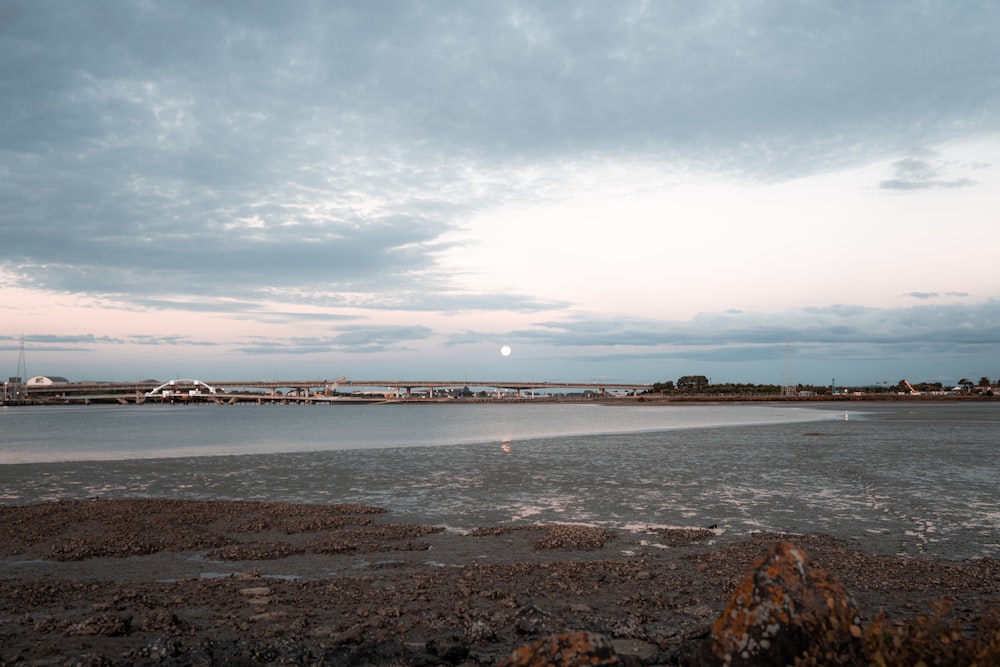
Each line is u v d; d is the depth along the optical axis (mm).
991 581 15180
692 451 47875
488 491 30594
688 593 14578
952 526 21969
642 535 21234
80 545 20078
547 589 14938
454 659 10734
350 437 70500
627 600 13992
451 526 22984
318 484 33312
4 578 16703
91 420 132125
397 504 27500
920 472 34969
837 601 7738
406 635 11875
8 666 10336
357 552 19312
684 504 26625
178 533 21797
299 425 104625
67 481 34844
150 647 10773
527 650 7785
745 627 7609
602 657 7570
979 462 39219
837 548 18969
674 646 10789
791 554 8141
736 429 73562
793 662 7340
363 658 10484
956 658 6520
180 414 179500
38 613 13477
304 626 12438
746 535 21031
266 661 10477
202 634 12047
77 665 10156
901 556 18094
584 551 19125
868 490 29375
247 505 26969
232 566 17828
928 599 13797
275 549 19609
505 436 69250
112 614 12633
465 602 13844
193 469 39625
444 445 56438
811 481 32250
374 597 14422
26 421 126562
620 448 51156
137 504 27188
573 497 28672
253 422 118312
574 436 66500
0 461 45031
